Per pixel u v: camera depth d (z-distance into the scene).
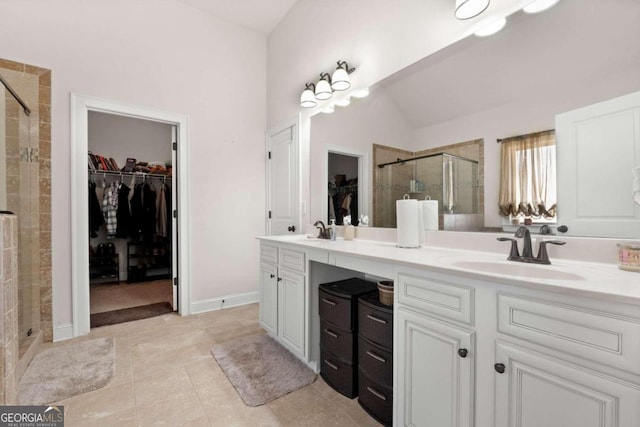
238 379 1.72
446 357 1.04
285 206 3.08
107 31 2.53
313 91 2.60
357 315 1.56
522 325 0.84
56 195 2.29
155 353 2.06
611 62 1.08
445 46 1.59
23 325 2.03
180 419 1.39
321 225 2.39
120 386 1.66
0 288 1.14
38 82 2.23
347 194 2.29
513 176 1.35
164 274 4.68
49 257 2.25
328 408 1.49
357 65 2.18
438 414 1.06
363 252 1.45
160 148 4.75
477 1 1.37
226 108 3.18
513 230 1.35
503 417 0.89
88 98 2.43
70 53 2.37
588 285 0.76
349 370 1.56
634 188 1.03
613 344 0.69
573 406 0.75
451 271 1.00
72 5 2.38
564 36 1.19
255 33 3.41
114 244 4.37
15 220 1.31
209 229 3.05
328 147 2.49
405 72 1.83
